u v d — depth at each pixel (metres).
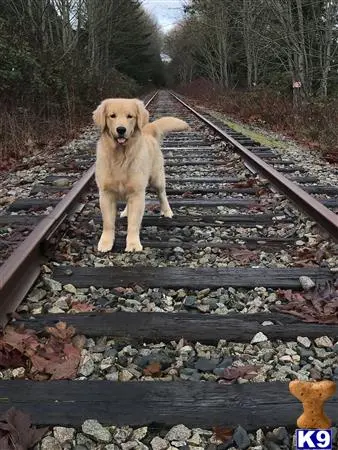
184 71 69.19
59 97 12.77
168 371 2.38
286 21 15.75
